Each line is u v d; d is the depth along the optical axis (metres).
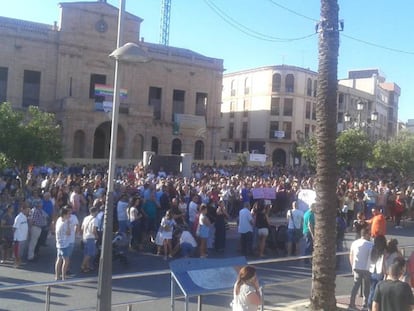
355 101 79.88
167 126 57.25
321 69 9.95
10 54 49.84
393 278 6.82
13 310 10.14
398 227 25.98
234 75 78.75
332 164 9.77
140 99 56.56
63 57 51.62
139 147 53.59
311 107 74.12
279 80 72.31
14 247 14.31
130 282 12.85
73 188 20.91
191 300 11.30
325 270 9.62
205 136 59.94
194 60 60.00
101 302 8.34
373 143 48.38
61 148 28.27
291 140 71.94
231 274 8.73
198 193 20.75
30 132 26.09
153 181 24.27
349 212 23.58
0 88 49.97
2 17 50.62
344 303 11.09
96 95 49.75
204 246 16.44
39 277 13.16
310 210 15.98
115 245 14.80
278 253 17.66
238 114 77.56
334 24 9.93
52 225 17.22
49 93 51.44
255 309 6.89
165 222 16.11
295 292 12.21
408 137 50.50
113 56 8.75
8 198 17.98
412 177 47.59
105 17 53.25
